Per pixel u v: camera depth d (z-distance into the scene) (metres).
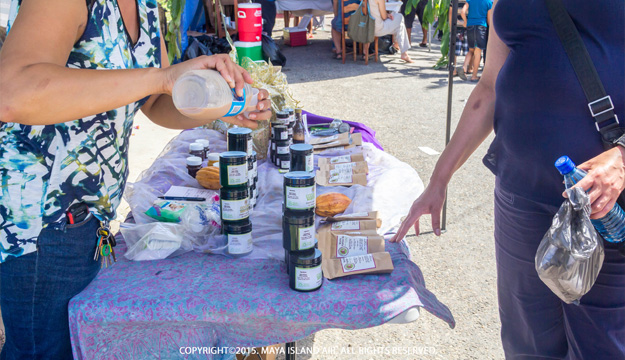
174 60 5.73
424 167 5.08
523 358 1.93
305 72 9.07
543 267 1.38
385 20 9.55
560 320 1.79
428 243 3.86
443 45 9.04
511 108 1.63
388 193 2.23
